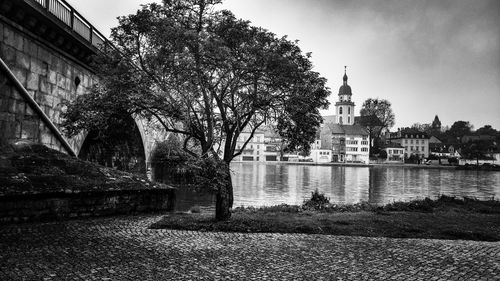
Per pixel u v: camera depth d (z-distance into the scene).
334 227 14.85
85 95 16.20
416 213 20.09
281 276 8.88
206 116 15.84
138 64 15.47
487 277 9.13
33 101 17.48
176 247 11.24
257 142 162.38
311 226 14.82
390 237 13.74
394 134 197.25
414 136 184.38
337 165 140.75
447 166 140.88
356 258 10.59
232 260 10.08
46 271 8.55
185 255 10.42
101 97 15.70
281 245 11.92
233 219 15.91
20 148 15.90
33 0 16.70
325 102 16.22
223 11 14.99
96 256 9.90
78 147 22.86
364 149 163.50
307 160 162.62
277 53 14.80
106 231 12.92
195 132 15.79
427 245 12.41
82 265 9.11
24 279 8.00
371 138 165.75
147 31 15.05
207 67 14.58
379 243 12.56
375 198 43.41
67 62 21.27
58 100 20.38
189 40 13.78
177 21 15.02
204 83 14.82
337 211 20.89
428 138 184.88
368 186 58.91
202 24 15.33
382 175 87.94
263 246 11.73
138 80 15.23
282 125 16.92
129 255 10.18
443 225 16.25
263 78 15.51
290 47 15.44
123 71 15.43
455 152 194.38
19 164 14.59
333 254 10.97
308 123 16.64
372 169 118.06
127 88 15.12
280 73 14.90
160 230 13.52
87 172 16.22
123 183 16.73
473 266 10.02
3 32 15.95
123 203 16.58
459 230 14.93
